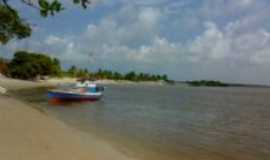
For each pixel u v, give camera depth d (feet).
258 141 60.18
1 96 98.73
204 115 113.29
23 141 31.91
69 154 30.53
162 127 73.92
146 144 49.29
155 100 191.83
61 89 143.84
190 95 290.15
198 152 47.06
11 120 43.70
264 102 207.72
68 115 85.30
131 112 110.73
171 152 45.09
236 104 183.11
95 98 150.30
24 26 26.61
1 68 345.72
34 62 349.61
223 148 51.85
